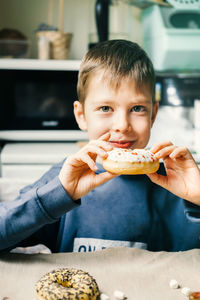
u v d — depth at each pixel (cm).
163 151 83
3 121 222
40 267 77
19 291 69
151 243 101
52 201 80
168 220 103
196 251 83
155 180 86
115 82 91
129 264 79
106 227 101
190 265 78
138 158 81
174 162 87
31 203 80
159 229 102
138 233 101
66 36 224
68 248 102
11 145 232
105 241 100
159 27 221
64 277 72
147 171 81
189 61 226
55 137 227
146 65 97
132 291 70
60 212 81
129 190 104
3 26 259
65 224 103
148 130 96
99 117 94
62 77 221
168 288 71
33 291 69
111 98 92
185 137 243
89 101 96
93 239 100
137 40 270
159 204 104
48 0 259
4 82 217
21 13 259
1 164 204
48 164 206
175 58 224
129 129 92
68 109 225
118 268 78
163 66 228
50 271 76
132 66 93
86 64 99
